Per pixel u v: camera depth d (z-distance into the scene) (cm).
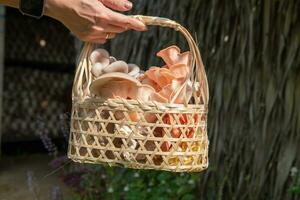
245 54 344
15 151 623
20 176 509
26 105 632
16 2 166
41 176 496
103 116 152
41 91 640
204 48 365
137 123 150
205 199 362
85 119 154
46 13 163
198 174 363
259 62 340
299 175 323
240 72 348
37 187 453
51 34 650
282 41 329
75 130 157
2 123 617
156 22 168
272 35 334
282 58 332
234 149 350
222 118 356
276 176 333
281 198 329
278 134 332
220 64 357
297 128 327
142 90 156
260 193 337
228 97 353
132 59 404
